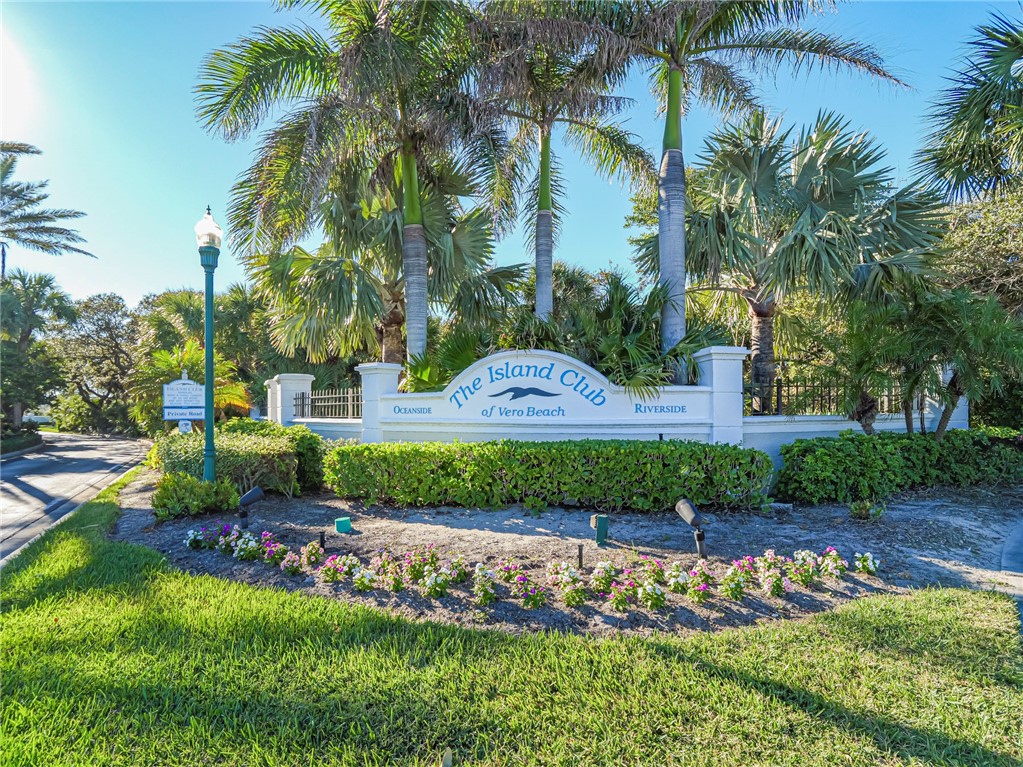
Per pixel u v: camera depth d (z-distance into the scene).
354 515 6.01
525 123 10.59
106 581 4.14
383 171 9.69
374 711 2.46
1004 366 7.16
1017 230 9.77
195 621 3.37
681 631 3.28
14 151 21.33
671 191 8.15
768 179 9.38
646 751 2.22
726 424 7.34
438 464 6.25
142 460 16.75
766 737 2.30
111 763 2.17
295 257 10.06
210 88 8.20
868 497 6.67
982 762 2.15
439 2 8.09
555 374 7.52
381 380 8.13
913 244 8.58
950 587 3.98
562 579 3.71
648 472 6.03
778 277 8.45
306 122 8.50
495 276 12.05
